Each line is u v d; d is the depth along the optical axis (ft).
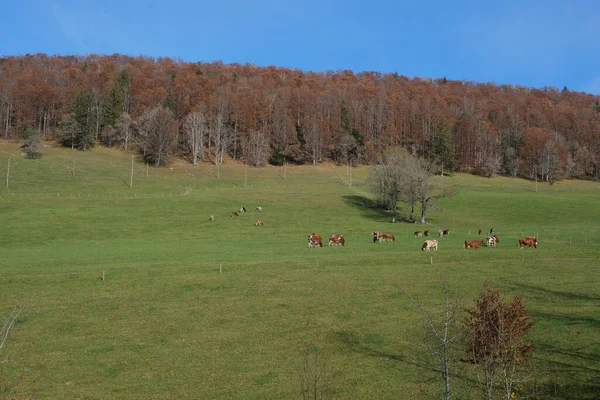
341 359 76.23
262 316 97.55
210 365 74.33
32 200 268.00
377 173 305.94
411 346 81.10
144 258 151.53
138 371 72.23
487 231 237.86
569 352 74.95
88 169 406.21
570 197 364.99
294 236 211.82
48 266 135.64
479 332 56.34
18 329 89.20
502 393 61.36
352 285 119.55
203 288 116.88
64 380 69.05
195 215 257.14
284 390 65.10
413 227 250.37
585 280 123.44
